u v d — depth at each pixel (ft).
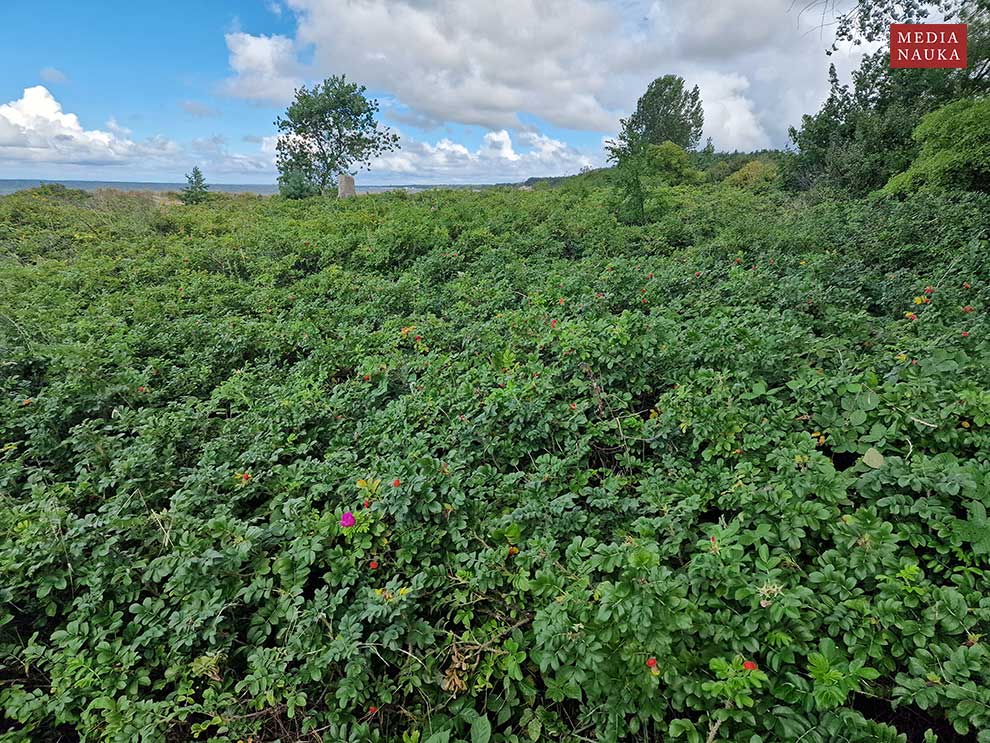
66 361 13.74
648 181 48.44
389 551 7.70
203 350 15.89
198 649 6.84
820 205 31.60
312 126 77.82
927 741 4.91
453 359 13.76
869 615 5.64
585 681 5.86
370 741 6.01
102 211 44.42
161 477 9.82
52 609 7.16
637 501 7.70
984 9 26.09
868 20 27.76
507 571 7.10
